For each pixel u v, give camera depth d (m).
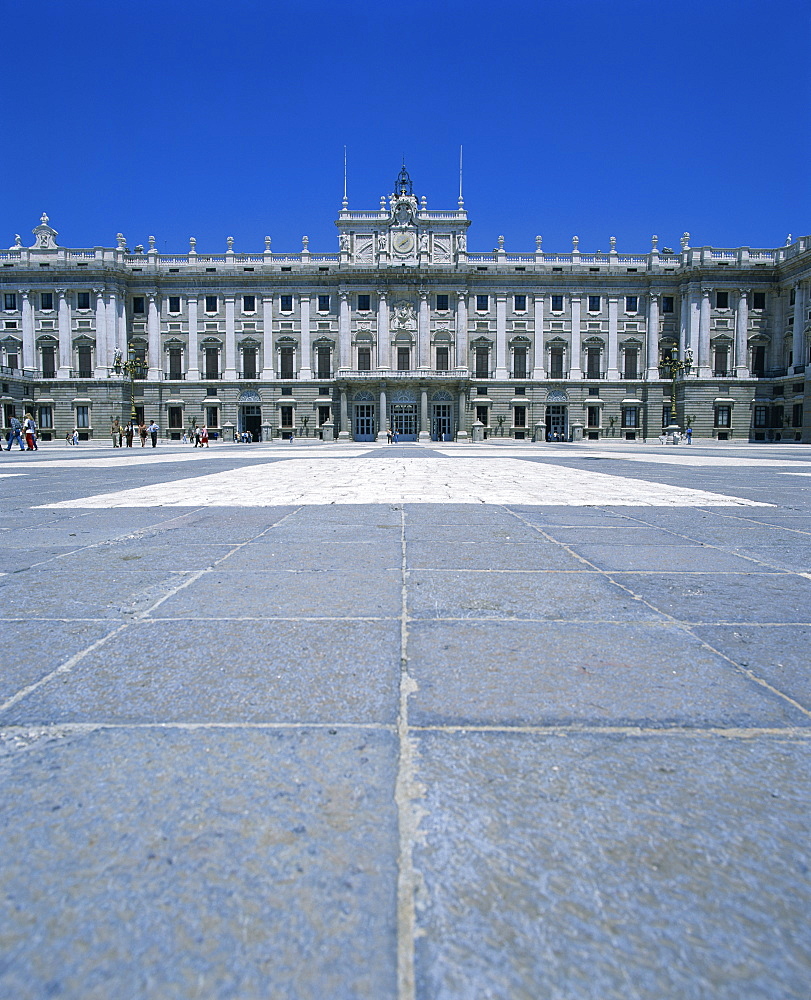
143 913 1.45
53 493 10.62
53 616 3.65
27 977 1.29
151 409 62.16
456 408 62.00
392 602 3.92
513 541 6.03
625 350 62.84
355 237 61.50
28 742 2.20
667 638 3.28
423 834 1.72
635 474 15.27
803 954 1.35
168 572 4.74
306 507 8.62
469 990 1.25
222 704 2.49
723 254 60.34
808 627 3.46
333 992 1.25
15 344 60.72
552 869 1.59
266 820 1.77
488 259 62.41
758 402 60.59
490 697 2.56
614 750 2.16
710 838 1.71
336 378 61.41
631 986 1.27
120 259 60.28
